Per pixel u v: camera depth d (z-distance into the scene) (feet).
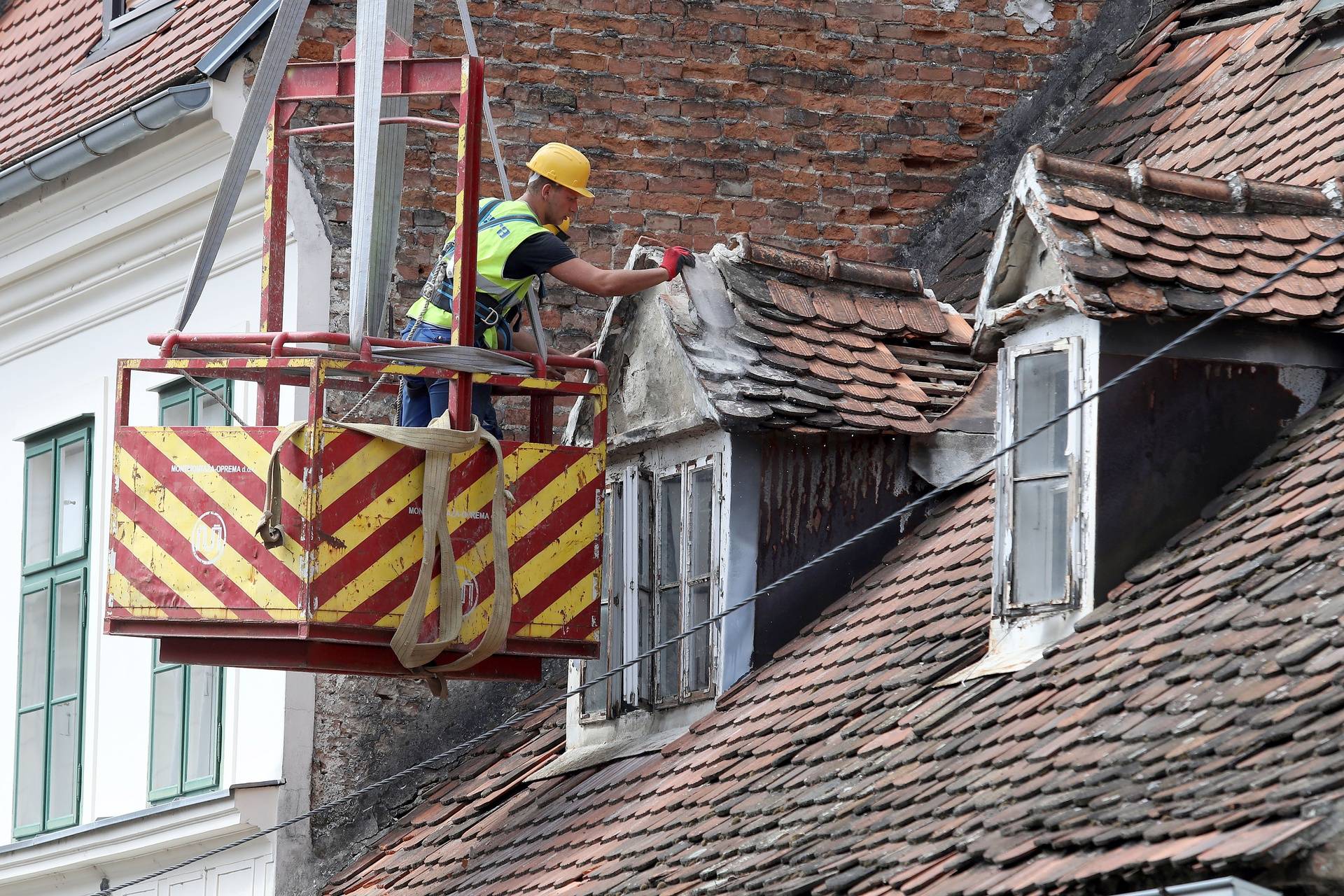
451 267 91.86
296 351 92.94
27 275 141.59
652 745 94.07
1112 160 113.60
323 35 118.11
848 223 126.41
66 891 133.90
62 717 137.28
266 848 113.70
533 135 122.52
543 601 90.33
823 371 96.43
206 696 123.03
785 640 93.04
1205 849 53.21
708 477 95.55
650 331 98.37
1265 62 108.99
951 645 79.87
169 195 127.24
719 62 125.80
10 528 144.77
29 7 161.48
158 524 88.02
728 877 71.77
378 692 115.34
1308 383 78.02
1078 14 130.52
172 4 139.54
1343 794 52.01
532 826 95.91
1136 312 75.05
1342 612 61.52
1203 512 74.95
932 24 128.98
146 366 89.76
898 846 65.62
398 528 87.25
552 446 91.20
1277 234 80.02
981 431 96.63
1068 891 56.24
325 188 118.52
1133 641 68.69
